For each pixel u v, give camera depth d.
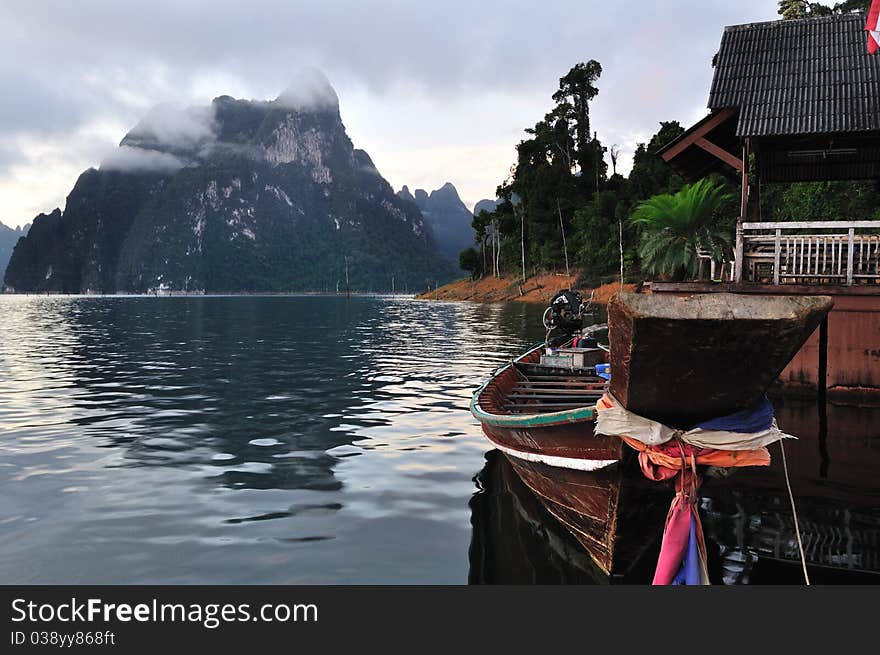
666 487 3.89
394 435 8.05
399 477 6.23
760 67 10.20
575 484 4.47
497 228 83.06
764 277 10.51
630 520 4.07
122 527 4.91
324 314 53.22
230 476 6.27
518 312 45.06
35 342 23.86
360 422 8.89
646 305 2.81
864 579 3.81
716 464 3.44
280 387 12.26
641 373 3.13
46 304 96.25
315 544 4.59
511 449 5.47
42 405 10.27
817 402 8.25
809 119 9.20
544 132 71.94
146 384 12.67
